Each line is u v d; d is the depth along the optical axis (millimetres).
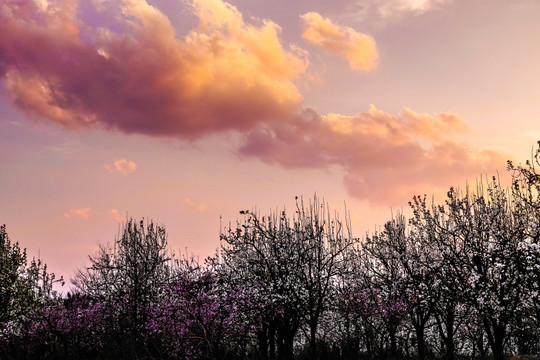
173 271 37062
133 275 35906
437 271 30375
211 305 27922
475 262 28297
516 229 28328
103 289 37125
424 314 36375
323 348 35156
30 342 36125
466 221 30016
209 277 30609
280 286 32688
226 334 29094
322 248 36500
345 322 38438
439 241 31719
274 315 31766
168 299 30672
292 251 35375
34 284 40469
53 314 36656
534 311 28625
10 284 38000
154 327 28406
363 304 35812
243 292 30359
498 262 27219
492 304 27141
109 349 32844
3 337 36500
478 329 34688
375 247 37344
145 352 28859
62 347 35406
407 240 35688
